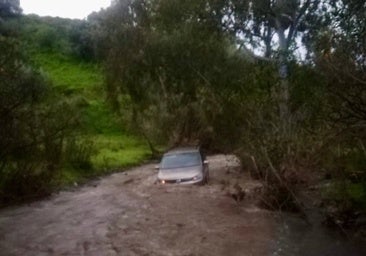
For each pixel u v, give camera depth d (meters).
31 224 12.88
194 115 32.78
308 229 11.14
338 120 10.30
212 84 25.95
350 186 13.43
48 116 18.77
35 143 17.44
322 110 12.18
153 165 28.81
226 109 22.84
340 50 9.93
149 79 29.28
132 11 27.55
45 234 11.64
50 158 18.50
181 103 32.88
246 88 18.31
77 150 24.53
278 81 16.12
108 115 48.66
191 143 33.84
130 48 27.23
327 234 10.67
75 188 19.77
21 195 17.02
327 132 11.69
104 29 28.50
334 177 14.00
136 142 41.00
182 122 33.50
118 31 27.44
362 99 9.50
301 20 21.23
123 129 46.16
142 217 12.80
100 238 10.91
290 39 21.36
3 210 15.23
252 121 16.52
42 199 17.09
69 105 21.27
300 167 13.91
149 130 34.78
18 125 16.59
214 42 25.17
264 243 10.01
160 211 13.36
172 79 28.73
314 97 13.49
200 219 12.21
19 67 16.31
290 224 11.61
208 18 23.62
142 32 26.97
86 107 49.09
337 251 9.42
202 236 10.62
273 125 14.55
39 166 18.23
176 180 17.27
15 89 15.83
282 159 13.63
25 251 10.21
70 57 66.25
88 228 12.01
